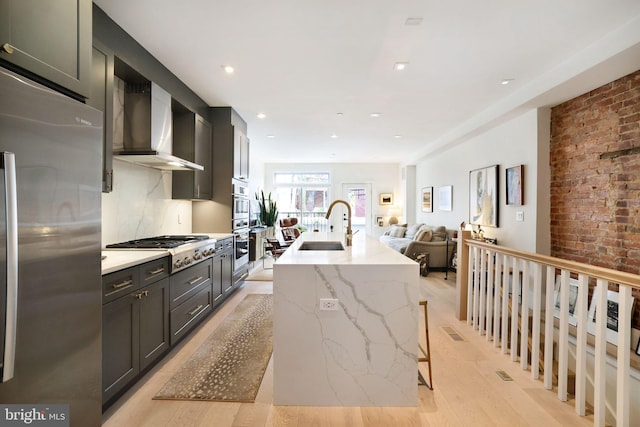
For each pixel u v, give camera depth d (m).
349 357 1.90
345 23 2.32
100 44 2.16
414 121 4.93
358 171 9.45
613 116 2.93
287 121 4.96
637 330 2.67
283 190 9.57
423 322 3.33
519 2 2.07
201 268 3.06
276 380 1.90
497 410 1.89
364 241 3.17
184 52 2.77
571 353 2.82
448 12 2.19
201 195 3.88
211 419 1.78
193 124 3.70
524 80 3.36
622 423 1.65
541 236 3.70
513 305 2.51
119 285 1.85
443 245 5.81
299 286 1.89
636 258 2.73
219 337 2.89
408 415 1.83
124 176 2.85
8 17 1.14
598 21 2.29
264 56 2.83
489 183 4.68
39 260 1.14
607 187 2.99
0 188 0.96
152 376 2.21
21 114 1.07
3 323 0.98
